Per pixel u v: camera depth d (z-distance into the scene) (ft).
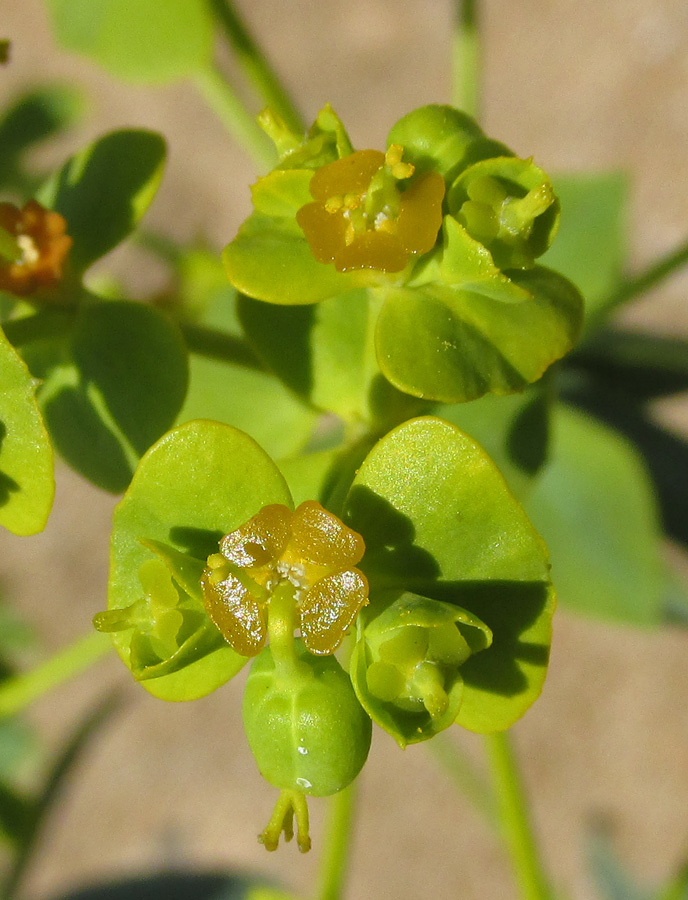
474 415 0.17
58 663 0.19
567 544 0.22
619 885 0.30
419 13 0.39
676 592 0.22
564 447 0.22
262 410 0.17
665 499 0.22
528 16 0.39
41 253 0.15
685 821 0.37
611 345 0.21
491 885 0.40
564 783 0.38
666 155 0.36
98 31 0.20
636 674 0.38
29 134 0.23
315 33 0.40
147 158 0.16
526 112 0.38
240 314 0.16
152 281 0.37
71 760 0.24
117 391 0.15
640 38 0.37
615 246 0.21
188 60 0.20
